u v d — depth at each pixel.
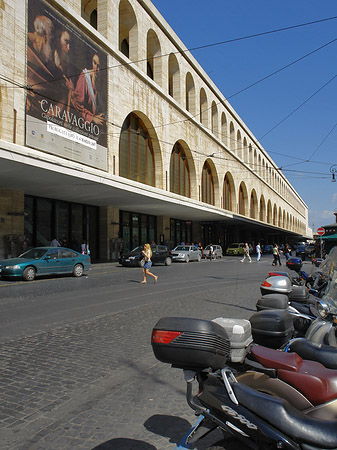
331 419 2.20
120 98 24.92
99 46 22.64
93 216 28.41
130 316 8.58
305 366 2.56
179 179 35.84
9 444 3.21
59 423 3.60
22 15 17.12
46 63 18.45
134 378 4.84
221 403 2.26
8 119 16.39
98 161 22.39
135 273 19.89
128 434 3.40
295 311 5.16
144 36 28.58
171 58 34.19
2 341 6.44
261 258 41.62
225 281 16.44
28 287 13.62
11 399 4.11
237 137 54.41
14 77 16.67
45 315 8.64
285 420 2.03
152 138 30.22
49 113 18.56
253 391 2.24
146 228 36.00
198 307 9.74
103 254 28.31
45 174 16.98
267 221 72.88
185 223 44.44
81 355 5.70
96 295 11.81
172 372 5.10
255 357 2.74
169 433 3.43
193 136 37.16
